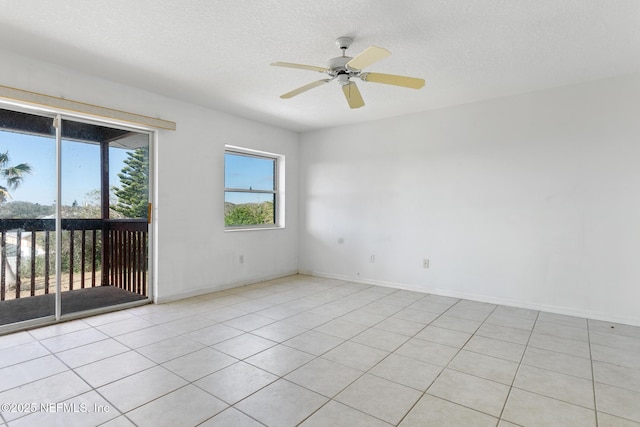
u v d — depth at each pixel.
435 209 4.27
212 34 2.47
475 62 2.92
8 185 2.87
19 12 2.19
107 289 3.48
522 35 2.47
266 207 5.25
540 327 3.09
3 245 2.85
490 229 3.90
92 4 2.10
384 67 3.01
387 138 4.64
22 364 2.30
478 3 2.09
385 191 4.66
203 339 2.77
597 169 3.33
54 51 2.73
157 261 3.76
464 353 2.54
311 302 3.86
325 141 5.24
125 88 3.44
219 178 4.36
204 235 4.19
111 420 1.72
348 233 5.01
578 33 2.44
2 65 2.70
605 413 1.82
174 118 3.86
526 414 1.81
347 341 2.75
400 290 4.45
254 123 4.79
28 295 2.99
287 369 2.28
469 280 4.03
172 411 1.80
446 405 1.88
